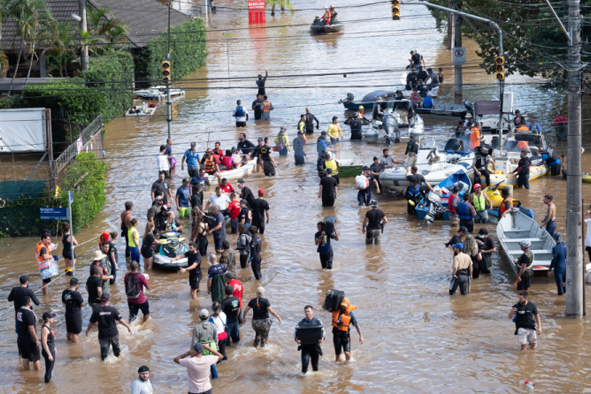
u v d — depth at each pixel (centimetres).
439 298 2886
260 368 2362
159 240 3438
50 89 5512
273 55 9844
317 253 3484
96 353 2534
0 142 4997
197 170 4750
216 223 3469
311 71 8638
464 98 7112
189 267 2967
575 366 2286
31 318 2366
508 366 2305
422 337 2548
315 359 2311
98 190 4250
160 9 9562
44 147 5044
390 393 2169
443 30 11250
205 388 2067
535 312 2408
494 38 6150
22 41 6700
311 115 5950
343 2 15038
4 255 3650
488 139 5212
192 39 8956
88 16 7069
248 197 3856
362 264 3309
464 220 3641
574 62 2548
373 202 3550
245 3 15462
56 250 3700
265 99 6669
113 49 7200
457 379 2234
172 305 2948
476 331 2573
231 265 3152
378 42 10488
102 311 2428
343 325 2350
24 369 2422
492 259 3319
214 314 2380
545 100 6769
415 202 4006
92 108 5581
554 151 4916
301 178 4878
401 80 7481
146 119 6750
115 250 3231
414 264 3281
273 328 2681
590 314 2684
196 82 8450
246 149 5162
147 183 4812
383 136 5778
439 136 5747
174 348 2550
